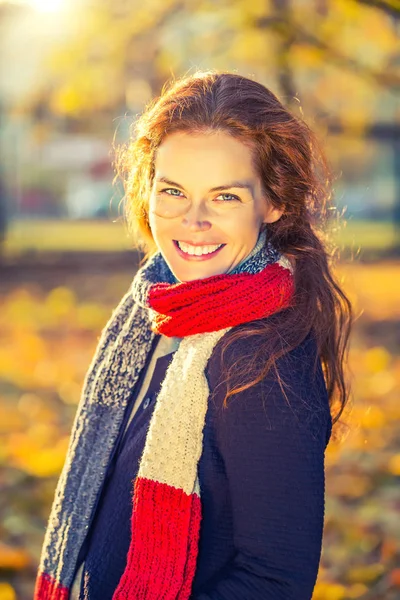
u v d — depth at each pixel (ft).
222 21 17.92
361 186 68.69
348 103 30.04
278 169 5.01
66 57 20.35
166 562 4.63
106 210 71.56
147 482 4.68
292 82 17.02
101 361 5.85
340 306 5.46
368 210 68.49
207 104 4.82
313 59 18.21
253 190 4.92
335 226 6.08
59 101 22.74
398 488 13.09
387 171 68.23
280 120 4.95
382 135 37.19
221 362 4.56
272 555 4.26
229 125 4.80
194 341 4.79
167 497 4.63
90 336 26.50
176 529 4.61
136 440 5.12
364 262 42.57
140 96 22.44
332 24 17.25
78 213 71.41
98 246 46.80
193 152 4.81
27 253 42.86
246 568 4.35
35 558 11.28
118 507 5.10
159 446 4.68
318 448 4.36
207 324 4.68
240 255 4.97
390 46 18.20
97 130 37.17
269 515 4.28
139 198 5.78
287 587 4.24
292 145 5.03
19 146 51.39
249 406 4.37
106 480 5.43
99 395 5.60
